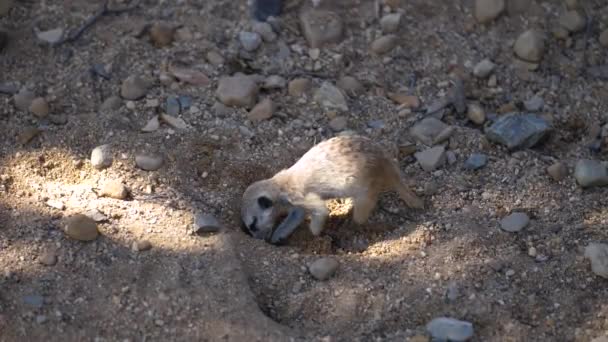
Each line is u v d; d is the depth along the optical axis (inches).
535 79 568.4
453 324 419.5
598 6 602.9
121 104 528.7
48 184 487.5
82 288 430.3
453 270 450.3
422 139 525.0
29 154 499.8
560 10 601.3
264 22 576.4
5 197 473.7
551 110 553.3
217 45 563.8
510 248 462.9
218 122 522.9
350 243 481.7
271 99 539.2
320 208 472.1
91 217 460.4
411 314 433.7
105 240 450.6
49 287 429.4
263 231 471.8
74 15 574.9
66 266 438.3
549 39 590.2
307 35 572.7
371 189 472.7
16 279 431.2
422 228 472.1
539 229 474.6
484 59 574.2
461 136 525.3
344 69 561.0
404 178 505.7
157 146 505.4
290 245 479.2
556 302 439.5
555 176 503.8
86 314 421.4
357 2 590.6
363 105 541.6
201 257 446.6
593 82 570.3
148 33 567.5
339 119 530.9
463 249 459.8
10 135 509.7
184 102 530.9
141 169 495.2
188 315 422.9
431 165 509.7
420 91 553.9
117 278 434.0
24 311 419.8
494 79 565.3
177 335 417.1
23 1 581.3
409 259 457.4
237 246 460.4
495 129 524.7
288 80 550.0
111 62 550.0
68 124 516.1
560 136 542.6
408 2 592.7
